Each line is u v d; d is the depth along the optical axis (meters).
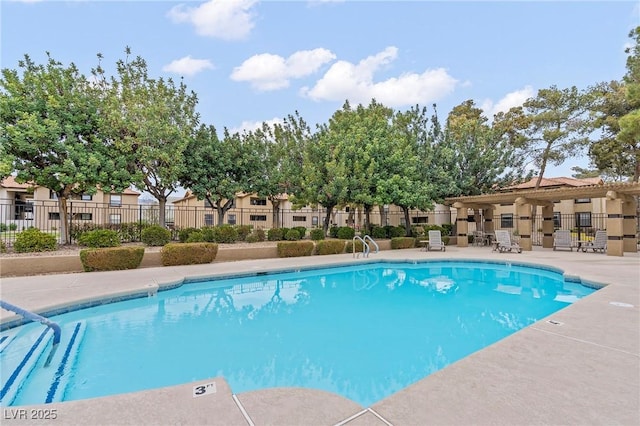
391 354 4.87
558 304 7.61
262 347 5.14
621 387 2.76
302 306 7.61
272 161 18.39
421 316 6.79
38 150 11.40
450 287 9.66
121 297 7.13
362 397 3.70
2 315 5.29
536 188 24.06
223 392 2.75
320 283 10.30
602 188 13.57
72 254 10.26
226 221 32.16
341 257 13.91
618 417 2.33
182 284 8.78
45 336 5.37
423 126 21.30
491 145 21.48
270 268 10.72
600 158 23.20
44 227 21.81
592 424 2.25
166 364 4.51
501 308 7.34
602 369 3.09
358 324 6.28
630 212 15.35
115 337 5.48
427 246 17.62
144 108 13.71
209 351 4.97
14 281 8.13
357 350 5.02
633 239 15.22
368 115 20.20
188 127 15.31
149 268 10.52
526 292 8.91
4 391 3.72
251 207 33.28
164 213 15.63
